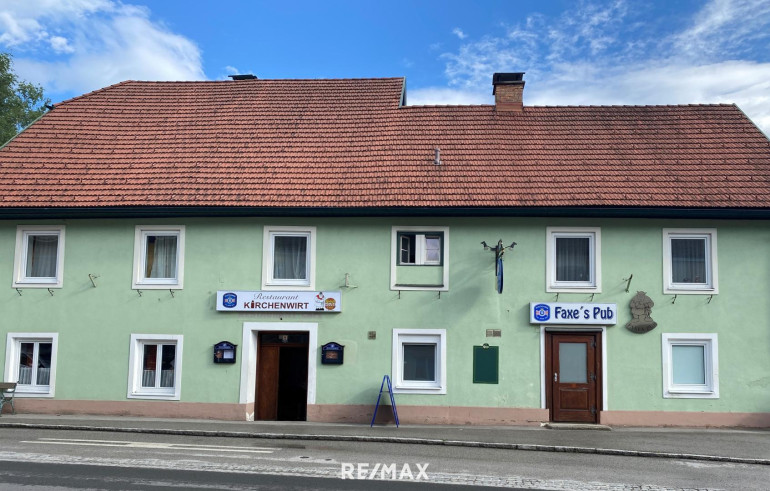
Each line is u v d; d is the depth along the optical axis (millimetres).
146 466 10625
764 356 16312
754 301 16453
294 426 15539
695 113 19578
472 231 16891
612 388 16359
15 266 17469
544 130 19094
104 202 16938
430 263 16953
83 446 12539
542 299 16656
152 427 14898
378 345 16766
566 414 16422
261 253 17141
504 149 18328
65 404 17047
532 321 16516
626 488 9852
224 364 16922
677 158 17750
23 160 18312
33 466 10516
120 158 18453
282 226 17188
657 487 9977
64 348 17219
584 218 16812
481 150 18328
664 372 16344
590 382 16469
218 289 17125
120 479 9680
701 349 16562
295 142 18922
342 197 16844
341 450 12648
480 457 12219
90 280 17359
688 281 16750
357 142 18828
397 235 17047
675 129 18906
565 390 16469
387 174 17547
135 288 17250
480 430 15312
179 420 16391
